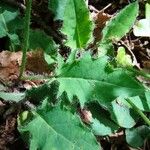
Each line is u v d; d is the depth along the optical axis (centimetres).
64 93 26
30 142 23
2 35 27
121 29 29
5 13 28
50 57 28
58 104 24
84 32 27
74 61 24
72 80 24
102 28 32
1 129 26
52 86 26
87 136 23
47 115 24
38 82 28
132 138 28
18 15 28
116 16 29
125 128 28
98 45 29
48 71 29
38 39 28
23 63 25
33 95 27
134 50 33
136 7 28
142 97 28
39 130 24
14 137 26
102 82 23
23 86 28
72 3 26
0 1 29
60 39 30
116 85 23
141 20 32
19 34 28
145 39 33
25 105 26
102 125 27
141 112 27
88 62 24
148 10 32
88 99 24
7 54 28
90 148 23
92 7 33
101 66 24
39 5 31
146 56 33
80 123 24
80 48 27
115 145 28
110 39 29
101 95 23
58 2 28
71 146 23
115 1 34
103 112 27
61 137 24
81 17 26
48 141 23
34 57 28
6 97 26
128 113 28
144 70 32
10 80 28
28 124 24
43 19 31
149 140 29
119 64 29
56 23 31
